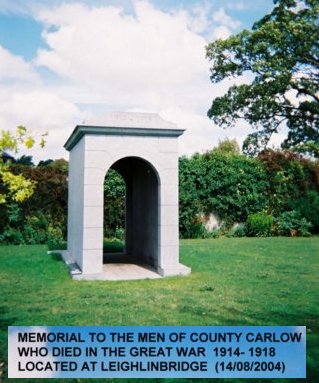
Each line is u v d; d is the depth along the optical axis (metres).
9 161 5.56
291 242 15.75
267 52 22.17
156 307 6.44
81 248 9.14
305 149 22.02
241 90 23.94
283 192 19.92
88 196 8.99
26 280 8.63
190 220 18.47
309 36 21.20
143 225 11.94
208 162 18.97
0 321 5.73
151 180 10.98
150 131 9.40
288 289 7.73
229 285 8.12
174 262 9.49
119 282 8.51
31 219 16.08
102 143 9.15
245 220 19.70
